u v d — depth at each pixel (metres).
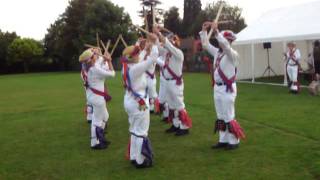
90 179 5.55
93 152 6.87
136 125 5.84
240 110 9.89
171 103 7.77
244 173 5.43
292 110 9.59
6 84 23.38
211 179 5.29
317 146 6.48
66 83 21.89
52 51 43.47
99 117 7.05
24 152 7.08
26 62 42.88
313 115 8.85
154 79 9.80
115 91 15.88
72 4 42.62
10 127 9.34
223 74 6.41
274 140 6.96
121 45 38.34
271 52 19.89
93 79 6.93
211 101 11.72
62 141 7.73
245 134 7.46
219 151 6.50
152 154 5.97
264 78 18.98
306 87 14.38
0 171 6.07
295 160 5.84
